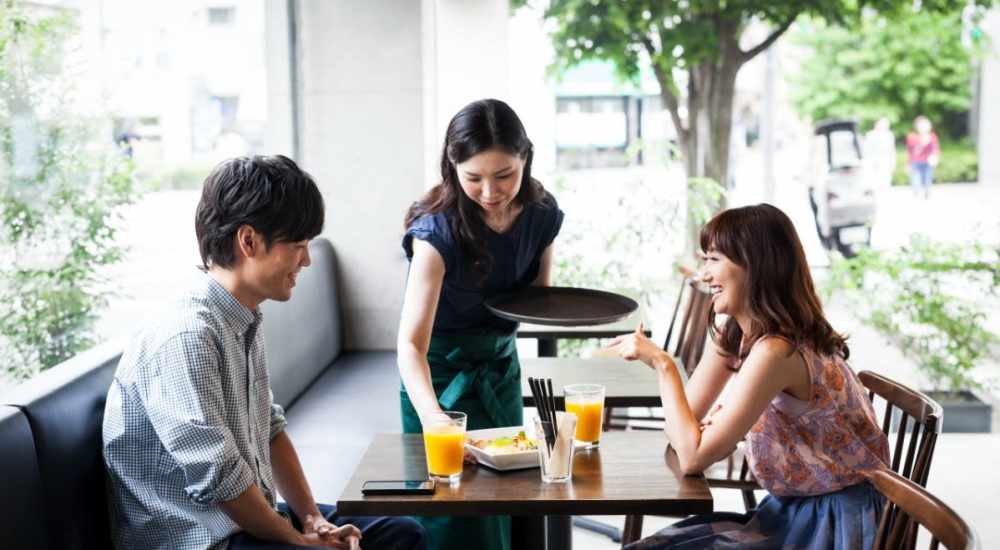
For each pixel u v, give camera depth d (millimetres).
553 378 3053
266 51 4582
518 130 2342
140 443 1962
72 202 3111
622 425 3986
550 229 2686
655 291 5426
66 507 1987
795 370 2078
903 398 2305
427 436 2008
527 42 5566
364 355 4711
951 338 5285
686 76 5559
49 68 3016
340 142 4727
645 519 3928
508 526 2793
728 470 3475
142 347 1950
